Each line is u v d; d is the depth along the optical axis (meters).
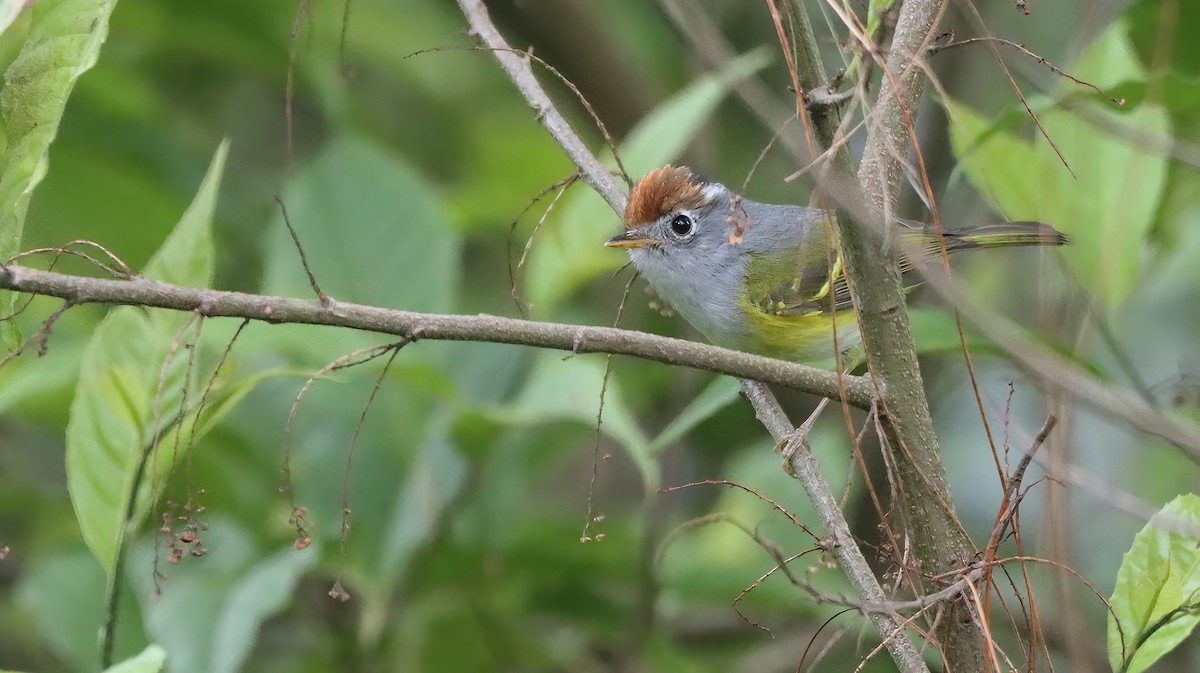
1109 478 10.08
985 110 10.95
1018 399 10.45
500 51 7.73
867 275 6.25
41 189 10.38
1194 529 6.00
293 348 8.34
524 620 9.65
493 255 11.96
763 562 9.48
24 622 9.83
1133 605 6.14
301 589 9.26
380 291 9.04
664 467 11.49
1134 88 7.60
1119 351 7.47
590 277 9.77
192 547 7.31
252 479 8.88
